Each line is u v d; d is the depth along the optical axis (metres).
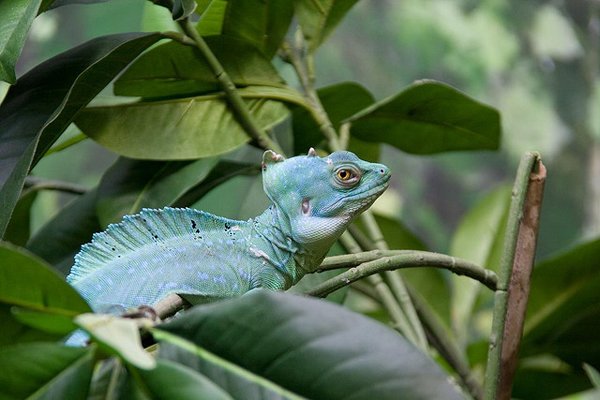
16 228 1.02
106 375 0.77
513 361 0.90
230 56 0.99
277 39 1.00
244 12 0.99
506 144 2.85
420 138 1.06
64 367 0.76
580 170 2.86
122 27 1.61
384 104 1.01
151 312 0.79
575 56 2.81
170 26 1.02
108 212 0.97
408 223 3.04
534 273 1.04
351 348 0.76
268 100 0.99
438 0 2.82
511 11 2.80
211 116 0.97
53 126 0.90
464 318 1.10
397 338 0.76
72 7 2.05
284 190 0.91
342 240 0.97
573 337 1.06
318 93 1.05
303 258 0.91
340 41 2.88
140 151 0.96
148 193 0.98
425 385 0.75
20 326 0.84
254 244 0.91
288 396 0.75
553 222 2.86
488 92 2.84
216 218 0.90
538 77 2.83
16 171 0.86
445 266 0.89
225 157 1.06
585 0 2.86
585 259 1.03
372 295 1.06
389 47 2.90
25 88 0.92
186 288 0.88
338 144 1.00
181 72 0.97
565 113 2.84
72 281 0.87
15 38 0.87
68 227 1.00
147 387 0.75
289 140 1.03
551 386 1.08
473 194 3.06
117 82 0.96
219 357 0.76
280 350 0.76
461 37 2.80
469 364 1.08
